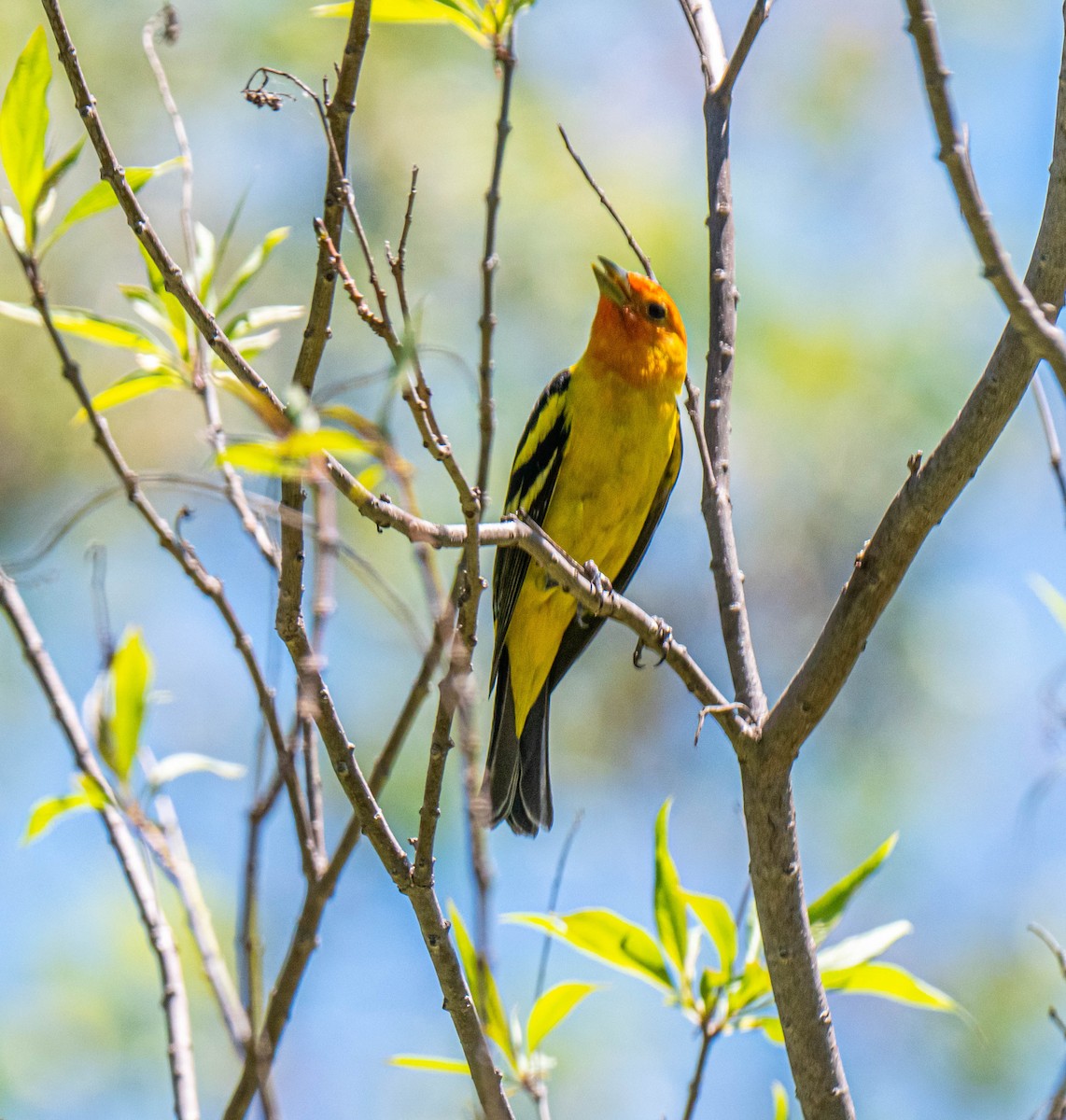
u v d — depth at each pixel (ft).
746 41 22.06
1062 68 17.01
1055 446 18.43
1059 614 20.77
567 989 19.40
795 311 46.06
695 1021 19.33
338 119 15.97
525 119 45.60
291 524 15.55
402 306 15.51
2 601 19.11
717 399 21.81
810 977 18.20
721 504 20.92
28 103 18.75
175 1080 16.87
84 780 18.54
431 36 45.85
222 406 44.55
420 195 44.93
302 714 13.34
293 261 44.88
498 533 19.06
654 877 20.03
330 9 18.20
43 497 45.01
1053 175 17.07
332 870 16.43
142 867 18.40
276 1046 16.07
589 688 49.75
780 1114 19.02
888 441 46.29
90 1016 37.93
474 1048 15.97
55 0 15.97
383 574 43.68
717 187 22.40
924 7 14.58
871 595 18.30
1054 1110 15.84
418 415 15.15
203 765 19.63
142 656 19.92
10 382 44.45
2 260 43.68
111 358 45.11
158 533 16.97
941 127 14.67
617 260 44.73
